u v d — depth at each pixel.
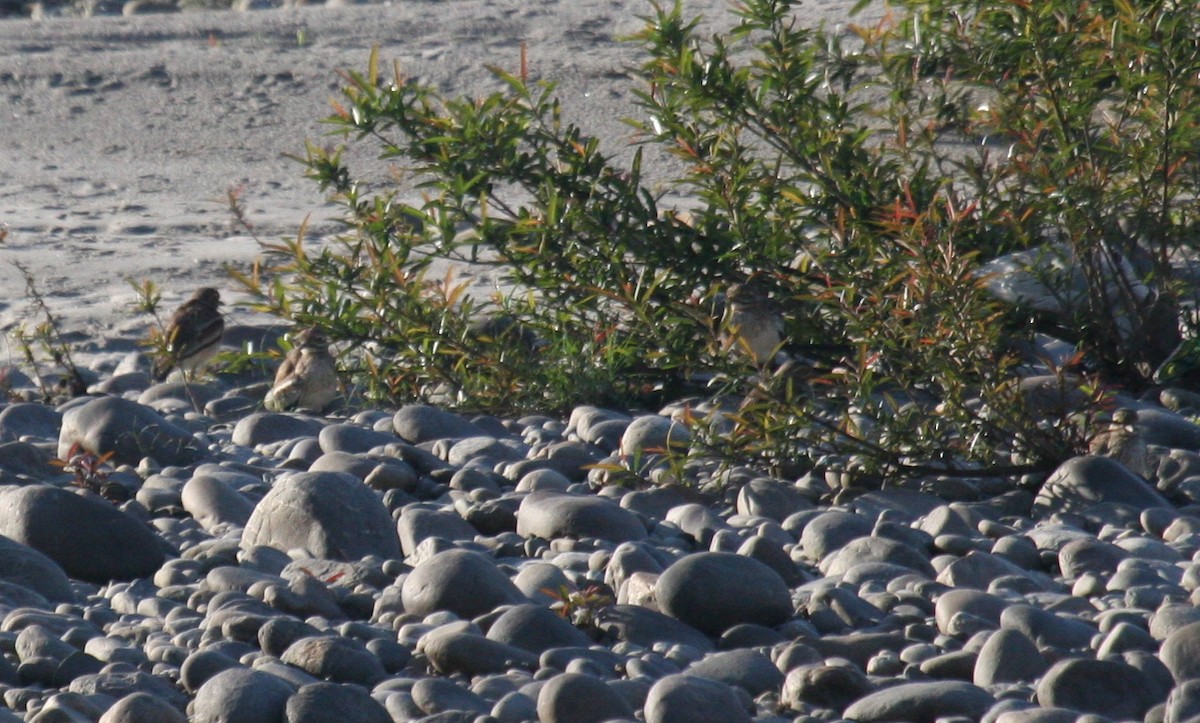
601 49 59.09
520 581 16.27
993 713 12.11
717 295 25.91
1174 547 17.42
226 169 52.09
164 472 21.61
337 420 25.91
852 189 24.66
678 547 18.09
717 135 25.09
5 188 49.84
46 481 21.75
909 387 21.06
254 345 32.25
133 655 14.38
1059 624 14.20
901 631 14.69
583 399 25.66
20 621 15.08
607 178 25.27
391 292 26.02
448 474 21.27
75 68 62.16
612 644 14.73
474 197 27.67
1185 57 22.72
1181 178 24.28
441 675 14.01
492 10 65.19
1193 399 24.66
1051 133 24.55
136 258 40.56
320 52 62.50
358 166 51.25
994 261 24.92
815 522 18.02
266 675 13.06
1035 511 19.34
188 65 61.59
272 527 18.08
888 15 26.00
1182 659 13.09
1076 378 22.67
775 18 24.95
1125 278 25.11
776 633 14.76
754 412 20.20
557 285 25.19
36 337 29.77
